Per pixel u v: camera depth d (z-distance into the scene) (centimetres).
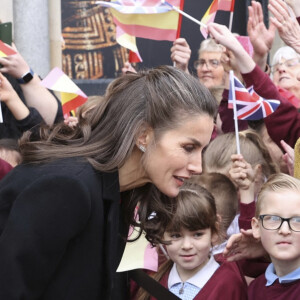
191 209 480
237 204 552
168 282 501
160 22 639
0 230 336
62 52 1152
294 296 426
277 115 609
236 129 554
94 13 1152
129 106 347
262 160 580
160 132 341
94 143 350
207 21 661
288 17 636
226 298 469
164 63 1141
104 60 1157
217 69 841
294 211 429
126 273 425
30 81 689
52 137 360
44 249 325
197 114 341
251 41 679
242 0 1126
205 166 588
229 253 473
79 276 341
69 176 331
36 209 326
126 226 389
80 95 622
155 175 349
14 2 1060
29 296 326
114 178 347
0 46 676
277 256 429
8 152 610
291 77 761
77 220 330
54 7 1111
